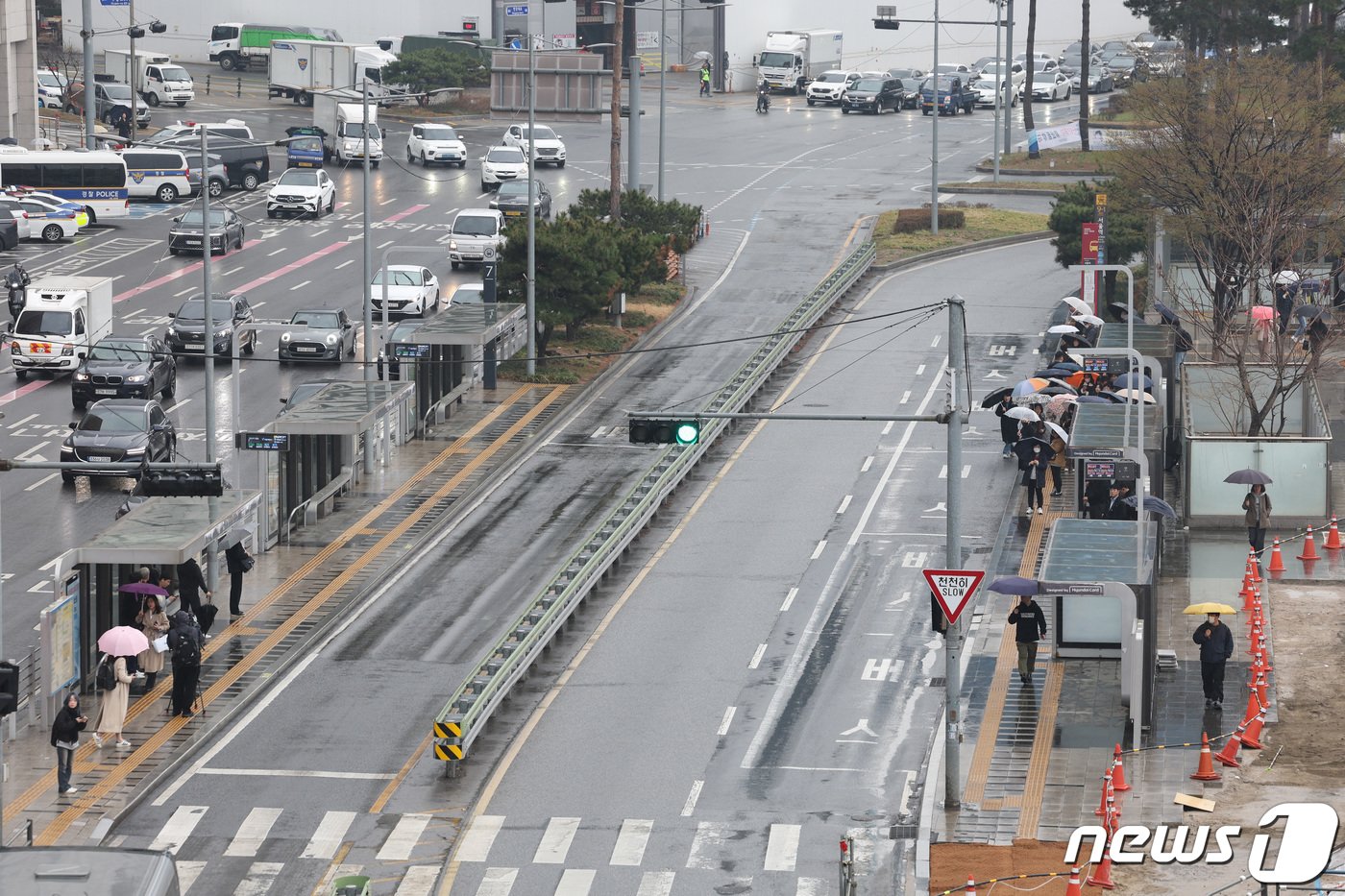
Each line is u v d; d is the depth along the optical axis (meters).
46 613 83.62
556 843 74.06
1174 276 160.12
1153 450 112.06
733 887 70.12
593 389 144.50
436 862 72.31
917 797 78.38
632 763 81.81
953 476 76.88
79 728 77.31
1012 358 150.75
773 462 126.81
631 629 97.88
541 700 88.88
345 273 177.12
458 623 98.81
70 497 116.31
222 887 70.12
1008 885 68.44
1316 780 77.19
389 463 125.75
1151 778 78.25
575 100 192.00
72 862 53.06
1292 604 100.19
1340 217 142.88
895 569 106.50
